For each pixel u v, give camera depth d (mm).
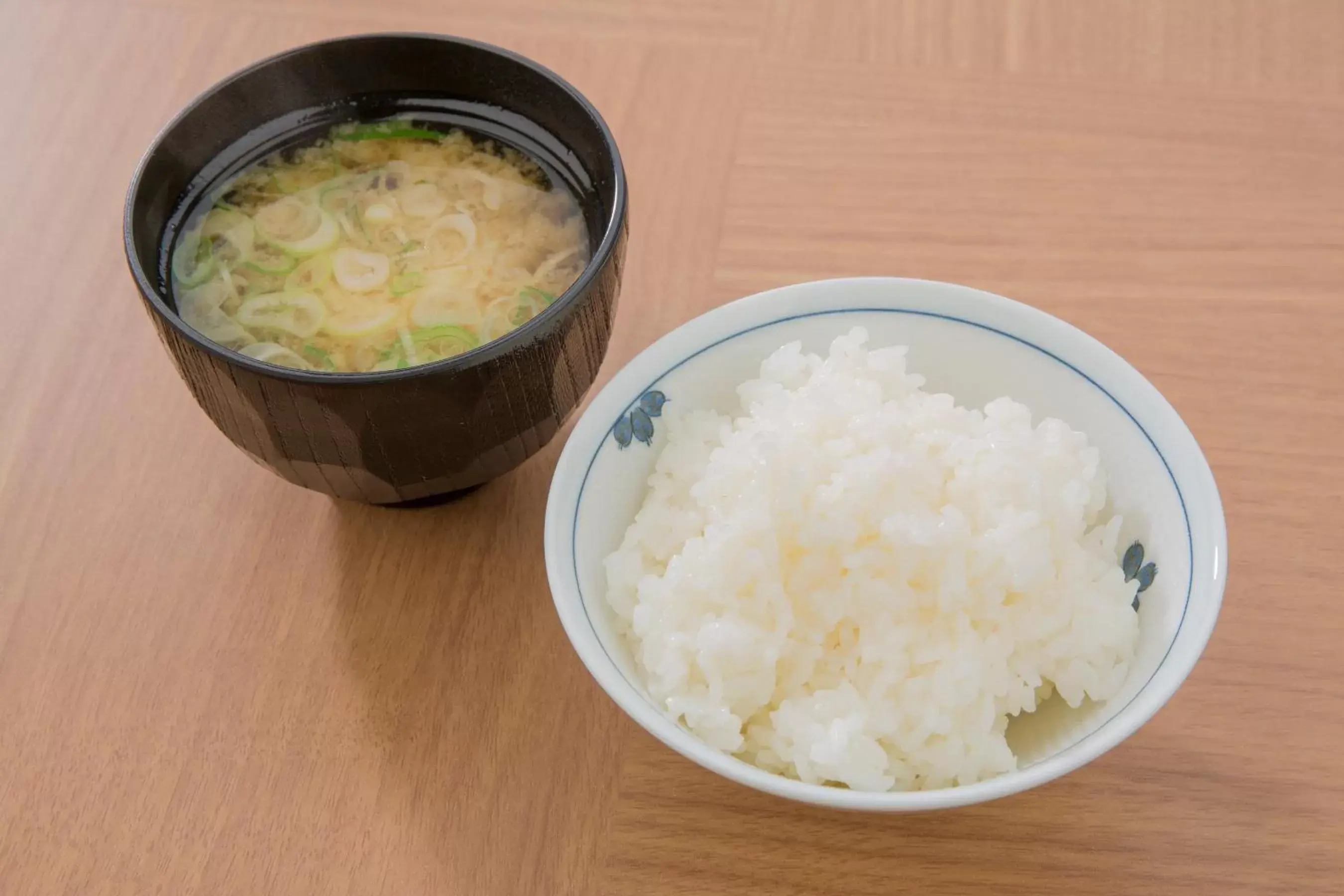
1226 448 441
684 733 352
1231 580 419
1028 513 384
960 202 495
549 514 379
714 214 491
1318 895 377
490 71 427
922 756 374
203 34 544
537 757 398
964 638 378
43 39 544
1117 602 384
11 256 488
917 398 414
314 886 381
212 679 410
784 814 389
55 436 451
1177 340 462
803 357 424
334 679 410
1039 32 541
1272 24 543
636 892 380
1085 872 380
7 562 429
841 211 492
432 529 434
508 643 416
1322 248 482
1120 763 393
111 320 474
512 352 382
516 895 380
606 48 537
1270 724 398
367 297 413
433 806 392
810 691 384
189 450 449
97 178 507
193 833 388
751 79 527
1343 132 511
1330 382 453
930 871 381
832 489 386
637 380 404
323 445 390
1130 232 487
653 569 401
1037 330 408
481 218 426
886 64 532
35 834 388
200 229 422
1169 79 527
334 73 429
